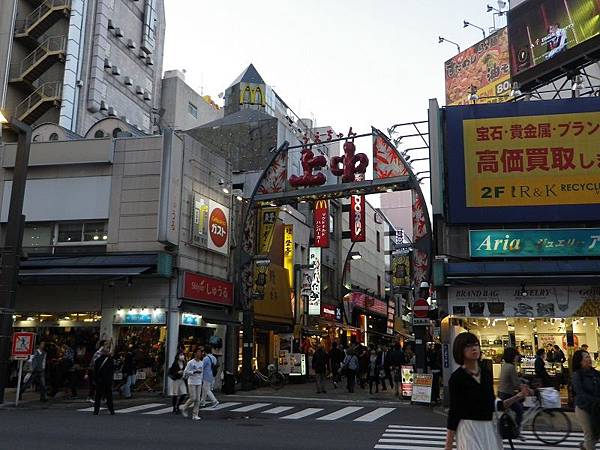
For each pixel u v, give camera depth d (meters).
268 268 27.83
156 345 21.38
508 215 20.00
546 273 18.56
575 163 19.92
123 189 22.16
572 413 13.49
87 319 21.86
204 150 23.67
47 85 37.56
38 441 10.05
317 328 34.19
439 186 20.48
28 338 16.36
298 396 20.55
